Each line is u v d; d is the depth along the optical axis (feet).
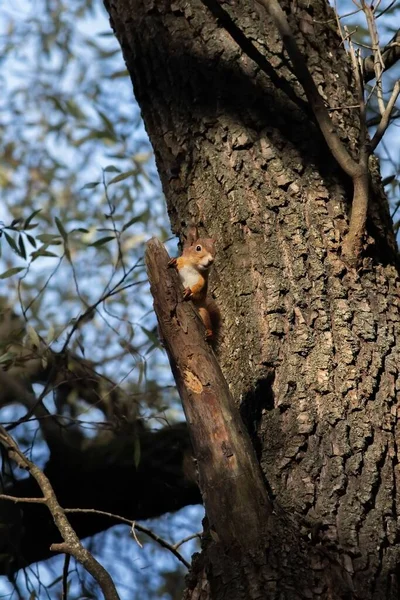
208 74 22.89
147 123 23.81
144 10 24.49
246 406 19.10
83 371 33.14
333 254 20.30
